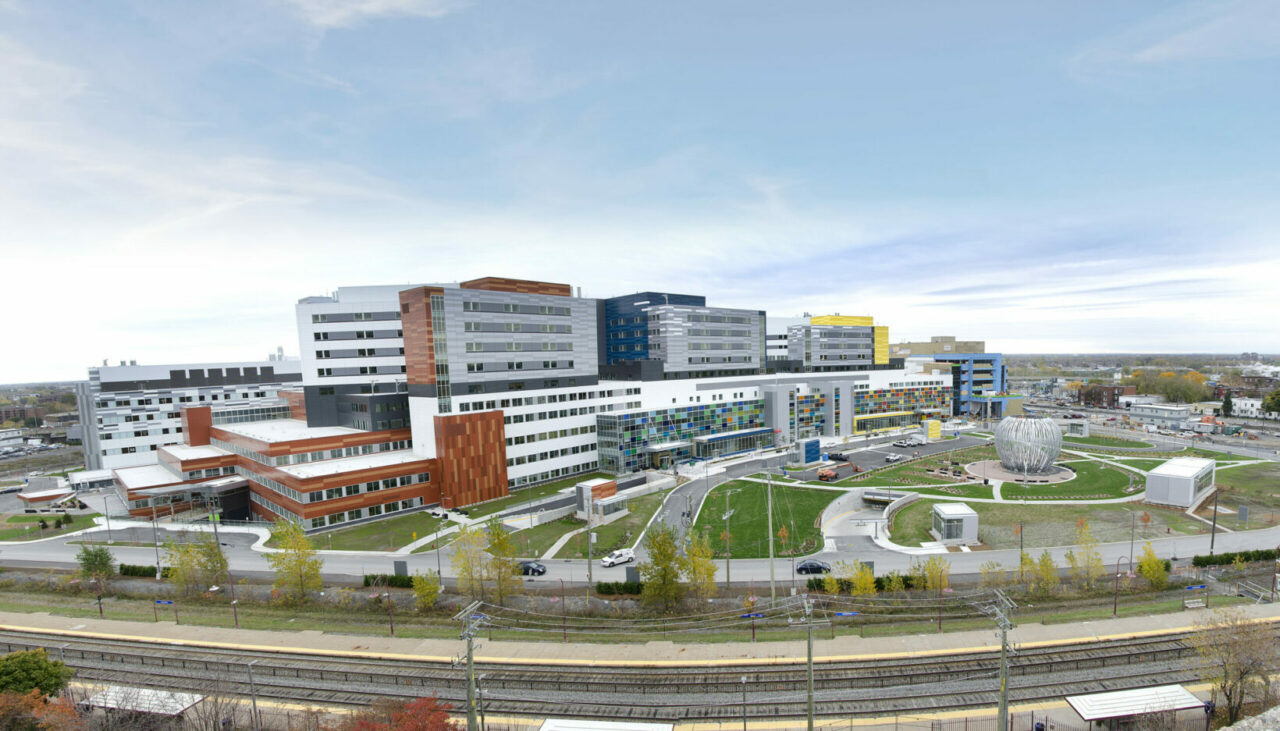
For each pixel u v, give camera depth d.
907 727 32.31
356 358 98.44
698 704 35.12
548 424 95.31
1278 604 45.25
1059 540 63.09
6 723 30.53
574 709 35.03
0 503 109.19
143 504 89.06
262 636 45.69
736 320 130.75
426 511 80.38
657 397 110.69
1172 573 52.59
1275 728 25.12
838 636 42.84
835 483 90.75
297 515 72.75
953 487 87.44
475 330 86.00
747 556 60.88
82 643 45.50
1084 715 30.80
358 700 36.59
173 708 33.47
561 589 53.38
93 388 117.94
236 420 110.56
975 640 41.41
